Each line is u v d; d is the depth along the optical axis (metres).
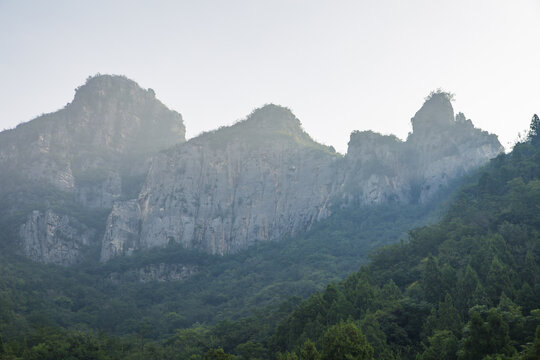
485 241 98.00
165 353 111.81
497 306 78.00
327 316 91.31
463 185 164.25
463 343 69.44
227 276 194.38
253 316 127.12
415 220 192.38
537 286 80.44
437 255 109.50
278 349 97.06
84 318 153.00
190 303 170.62
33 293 165.12
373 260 121.88
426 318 84.19
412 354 77.81
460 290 84.75
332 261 175.62
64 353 104.94
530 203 109.94
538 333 64.00
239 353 101.62
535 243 93.00
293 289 154.38
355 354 69.75
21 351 103.38
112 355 111.25
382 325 83.56
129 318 156.75
